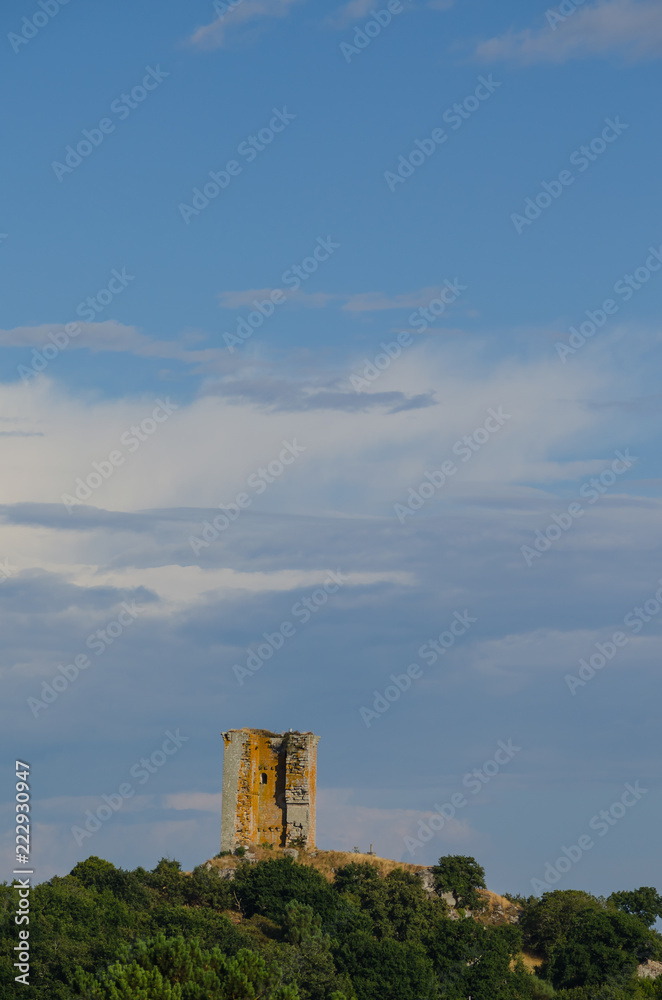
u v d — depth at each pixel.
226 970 94.12
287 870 160.25
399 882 165.88
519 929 164.88
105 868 168.00
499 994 145.75
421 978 143.88
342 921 153.00
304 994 135.00
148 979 89.88
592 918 163.75
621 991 146.62
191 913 147.50
